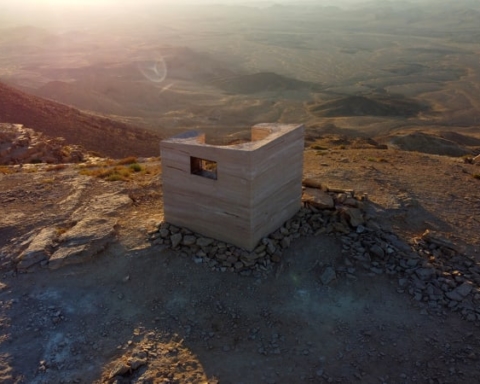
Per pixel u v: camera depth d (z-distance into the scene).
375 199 12.65
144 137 49.03
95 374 7.40
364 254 10.20
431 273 9.65
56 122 42.06
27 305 8.86
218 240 10.02
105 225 10.95
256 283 9.31
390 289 9.40
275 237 10.16
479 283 9.49
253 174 8.91
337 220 11.09
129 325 8.40
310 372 7.46
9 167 19.20
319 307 8.92
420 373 7.48
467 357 7.80
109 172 16.03
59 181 14.63
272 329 8.38
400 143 54.22
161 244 10.24
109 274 9.60
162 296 9.07
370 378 7.38
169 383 7.15
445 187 14.40
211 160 9.36
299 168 10.79
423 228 11.50
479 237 11.11
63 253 9.92
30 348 7.91
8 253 10.25
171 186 10.30
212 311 8.74
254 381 7.26
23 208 12.30
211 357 7.73
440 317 8.70
